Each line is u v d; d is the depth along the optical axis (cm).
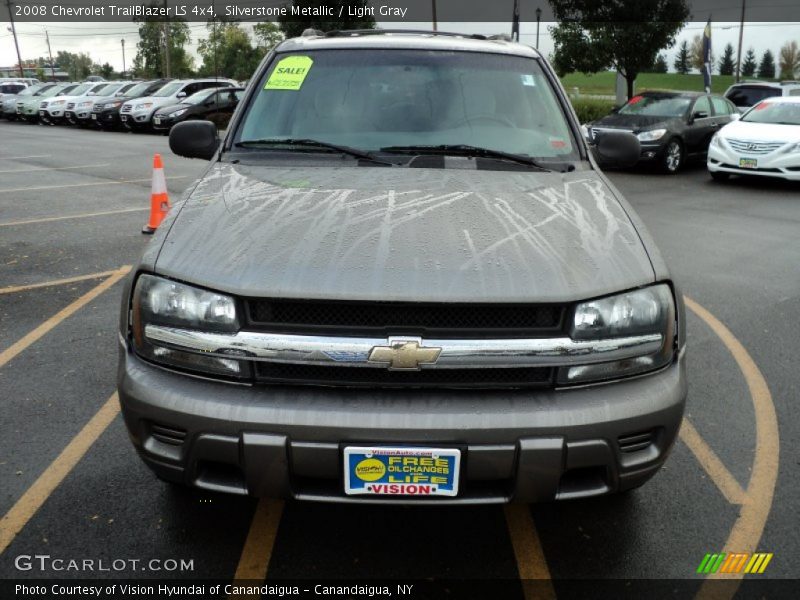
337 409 204
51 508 270
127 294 238
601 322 215
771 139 1133
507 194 268
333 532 260
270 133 319
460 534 260
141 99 2342
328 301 207
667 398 220
